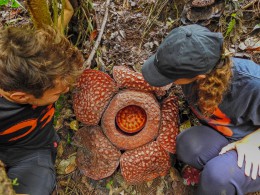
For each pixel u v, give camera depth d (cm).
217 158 90
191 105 93
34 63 68
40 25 89
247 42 108
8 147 88
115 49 110
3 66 68
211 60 72
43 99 76
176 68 73
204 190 89
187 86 87
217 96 77
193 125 105
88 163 100
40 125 86
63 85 75
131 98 95
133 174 97
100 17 112
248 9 111
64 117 105
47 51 69
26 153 91
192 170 101
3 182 63
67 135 105
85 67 102
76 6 106
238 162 87
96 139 98
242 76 80
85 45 110
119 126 99
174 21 113
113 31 112
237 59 83
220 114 89
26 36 69
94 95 96
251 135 91
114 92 97
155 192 103
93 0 116
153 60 81
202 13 106
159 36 112
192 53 71
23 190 87
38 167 91
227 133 93
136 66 109
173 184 103
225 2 106
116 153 98
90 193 102
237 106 84
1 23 115
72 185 103
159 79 79
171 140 97
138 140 96
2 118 77
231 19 109
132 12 116
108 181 103
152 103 96
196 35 71
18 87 70
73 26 110
